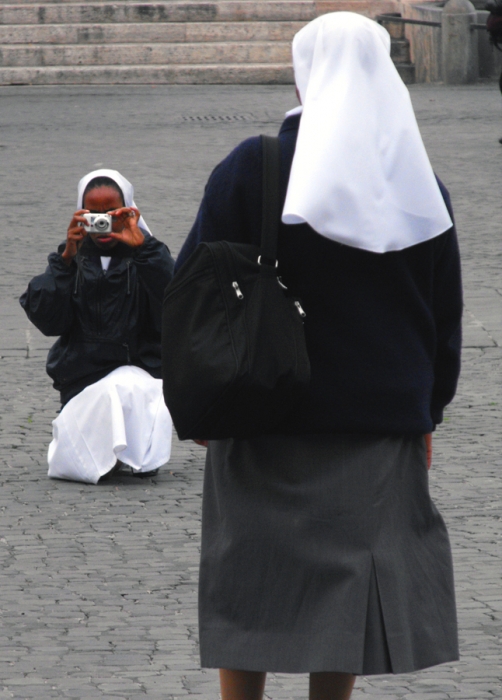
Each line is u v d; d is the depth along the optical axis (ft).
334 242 27.02
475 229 118.62
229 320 26.68
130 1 274.98
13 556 48.44
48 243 115.03
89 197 58.90
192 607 43.37
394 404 27.40
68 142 174.81
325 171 25.68
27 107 217.97
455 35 246.88
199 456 64.13
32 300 58.13
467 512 53.36
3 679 37.22
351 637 26.21
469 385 76.43
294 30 273.33
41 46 267.18
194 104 217.77
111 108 214.28
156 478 59.93
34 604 43.45
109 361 59.57
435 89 240.12
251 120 193.98
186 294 26.96
